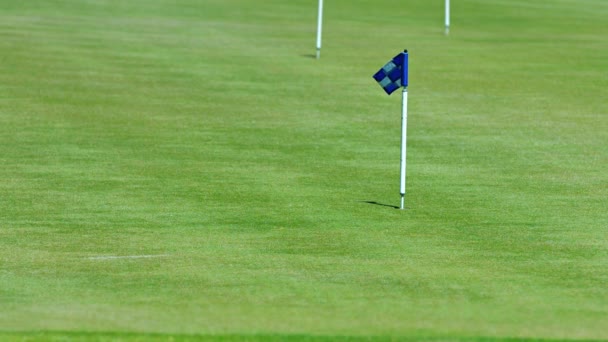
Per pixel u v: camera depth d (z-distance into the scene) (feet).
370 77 281.74
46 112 229.86
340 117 231.71
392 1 458.91
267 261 128.98
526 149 202.90
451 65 301.43
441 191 169.89
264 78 276.82
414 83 273.13
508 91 264.11
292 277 121.39
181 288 116.16
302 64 298.76
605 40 355.77
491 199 164.76
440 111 239.09
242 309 106.73
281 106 242.99
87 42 323.98
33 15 377.91
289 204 160.56
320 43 322.96
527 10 437.17
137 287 116.57
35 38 326.85
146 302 109.70
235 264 127.44
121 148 199.62
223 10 412.98
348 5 442.09
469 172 184.03
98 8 402.72
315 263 128.16
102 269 124.67
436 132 217.56
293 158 193.98
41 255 130.93
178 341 92.73
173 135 211.41
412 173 182.80
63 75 272.10
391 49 329.31
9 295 112.47
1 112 228.22
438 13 424.87
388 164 189.98
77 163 186.80
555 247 136.98
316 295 113.29
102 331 96.07
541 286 118.21
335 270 124.77
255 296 112.68
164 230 144.56
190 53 311.47
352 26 382.63
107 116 228.02
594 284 119.44
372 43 341.82
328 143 206.90
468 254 133.08
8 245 135.64
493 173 183.32
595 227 148.15
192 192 167.53
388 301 110.83
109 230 144.25
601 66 302.66
